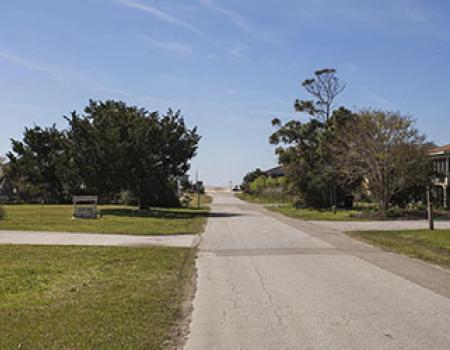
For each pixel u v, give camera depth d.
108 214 39.78
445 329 7.85
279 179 84.75
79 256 16.33
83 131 42.59
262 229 27.19
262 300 10.09
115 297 10.20
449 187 44.19
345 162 40.00
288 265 14.62
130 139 42.09
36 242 20.48
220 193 138.50
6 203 64.75
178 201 58.12
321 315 8.82
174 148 44.28
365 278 12.45
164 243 20.58
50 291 10.89
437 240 20.80
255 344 7.21
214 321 8.52
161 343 7.21
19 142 65.50
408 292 10.74
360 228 27.31
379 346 7.01
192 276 12.95
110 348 6.84
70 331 7.64
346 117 46.34
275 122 50.88
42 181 64.81
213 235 23.97
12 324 8.07
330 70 49.91
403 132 37.69
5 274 13.00
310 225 29.83
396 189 39.25
